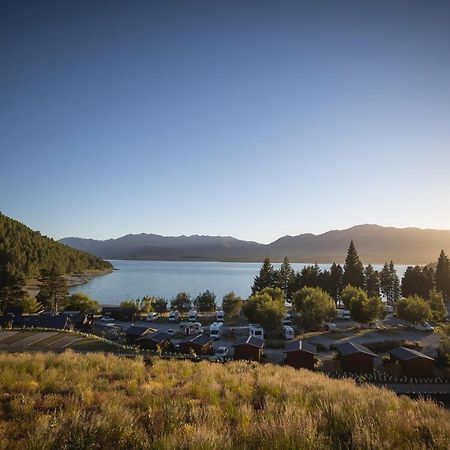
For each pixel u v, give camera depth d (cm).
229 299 9419
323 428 885
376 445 754
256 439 796
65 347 4319
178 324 8612
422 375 3981
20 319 6800
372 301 7638
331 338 6631
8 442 746
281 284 12300
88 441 776
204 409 992
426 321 8356
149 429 882
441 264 12781
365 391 1402
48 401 1099
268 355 5359
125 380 1504
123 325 8325
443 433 855
